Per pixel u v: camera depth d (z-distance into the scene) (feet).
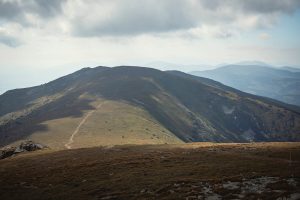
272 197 106.73
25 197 151.64
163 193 126.82
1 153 350.84
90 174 177.68
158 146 298.15
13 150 355.36
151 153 238.48
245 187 123.34
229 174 145.89
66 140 573.74
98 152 277.23
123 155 240.94
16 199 150.61
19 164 247.50
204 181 136.56
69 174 184.55
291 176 130.41
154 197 123.95
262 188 119.65
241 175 139.74
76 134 629.51
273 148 231.30
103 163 206.18
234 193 117.29
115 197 131.34
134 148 291.17
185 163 182.70
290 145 246.47
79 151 296.71
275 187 117.39
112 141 560.61
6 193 162.09
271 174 136.77
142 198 125.29
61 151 309.01
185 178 144.87
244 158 187.32
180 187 132.46
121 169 181.78
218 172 151.53
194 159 193.57
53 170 203.72
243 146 256.52
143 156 221.05
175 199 118.11
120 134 651.66
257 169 150.20
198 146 278.05
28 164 242.58
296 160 176.45
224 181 133.80
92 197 136.26
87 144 529.04
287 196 106.01
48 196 147.74
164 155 220.02
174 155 216.33
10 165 247.70
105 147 312.09
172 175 155.12
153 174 161.27
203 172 154.61
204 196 118.11
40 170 210.38
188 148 265.75
